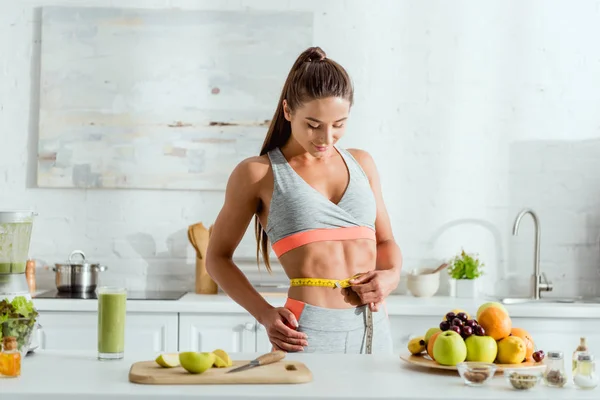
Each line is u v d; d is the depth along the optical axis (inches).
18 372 69.3
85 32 171.3
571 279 174.9
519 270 174.2
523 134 174.9
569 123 175.3
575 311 151.8
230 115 172.1
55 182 171.3
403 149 174.4
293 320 89.3
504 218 174.7
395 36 174.2
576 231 175.0
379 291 91.9
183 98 171.9
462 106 174.6
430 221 174.2
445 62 174.6
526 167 174.9
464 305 153.2
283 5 173.0
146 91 171.8
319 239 93.7
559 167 175.0
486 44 174.7
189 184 171.8
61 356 80.0
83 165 171.5
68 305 151.0
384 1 174.1
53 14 171.3
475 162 174.7
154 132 171.8
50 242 172.2
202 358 67.6
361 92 174.1
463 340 73.7
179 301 151.9
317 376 70.7
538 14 175.2
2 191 172.2
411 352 78.7
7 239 82.2
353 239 95.2
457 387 66.9
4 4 172.1
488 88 174.9
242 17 171.9
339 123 90.6
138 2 171.8
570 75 175.3
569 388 68.0
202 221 173.0
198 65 171.9
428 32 174.4
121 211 172.7
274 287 162.6
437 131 174.4
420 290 165.0
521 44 174.9
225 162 172.2
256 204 98.4
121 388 64.4
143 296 159.5
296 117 90.9
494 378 71.6
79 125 171.3
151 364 72.4
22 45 172.4
